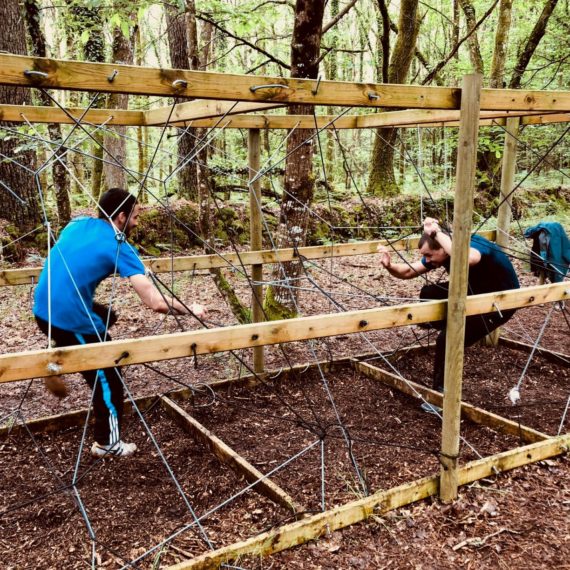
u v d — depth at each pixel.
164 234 8.69
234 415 3.88
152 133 14.48
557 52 12.06
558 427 3.65
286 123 4.37
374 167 11.36
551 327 5.99
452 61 13.95
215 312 6.36
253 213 4.47
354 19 16.17
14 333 5.73
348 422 3.77
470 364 4.89
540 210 11.98
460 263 2.54
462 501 2.75
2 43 8.12
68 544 2.52
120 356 2.07
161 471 3.16
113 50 8.01
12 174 8.19
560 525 2.57
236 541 2.49
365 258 9.17
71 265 2.84
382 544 2.46
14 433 3.53
